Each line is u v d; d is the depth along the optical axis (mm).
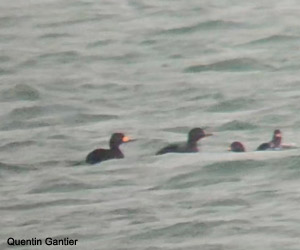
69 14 67875
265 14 65688
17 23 66625
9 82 55250
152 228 33219
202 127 46656
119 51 60406
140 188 36906
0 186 38812
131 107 50781
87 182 38094
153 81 54781
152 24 65000
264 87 52875
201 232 32844
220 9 67125
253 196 35375
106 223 34000
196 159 38906
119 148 42688
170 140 44250
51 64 58750
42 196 37062
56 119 49312
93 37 63250
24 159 42656
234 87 53031
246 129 46250
